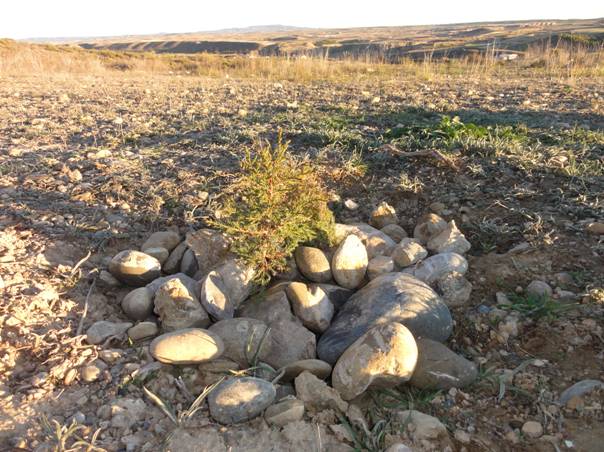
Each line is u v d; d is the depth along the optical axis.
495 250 1.09
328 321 0.90
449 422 0.74
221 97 2.77
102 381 0.74
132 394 0.73
